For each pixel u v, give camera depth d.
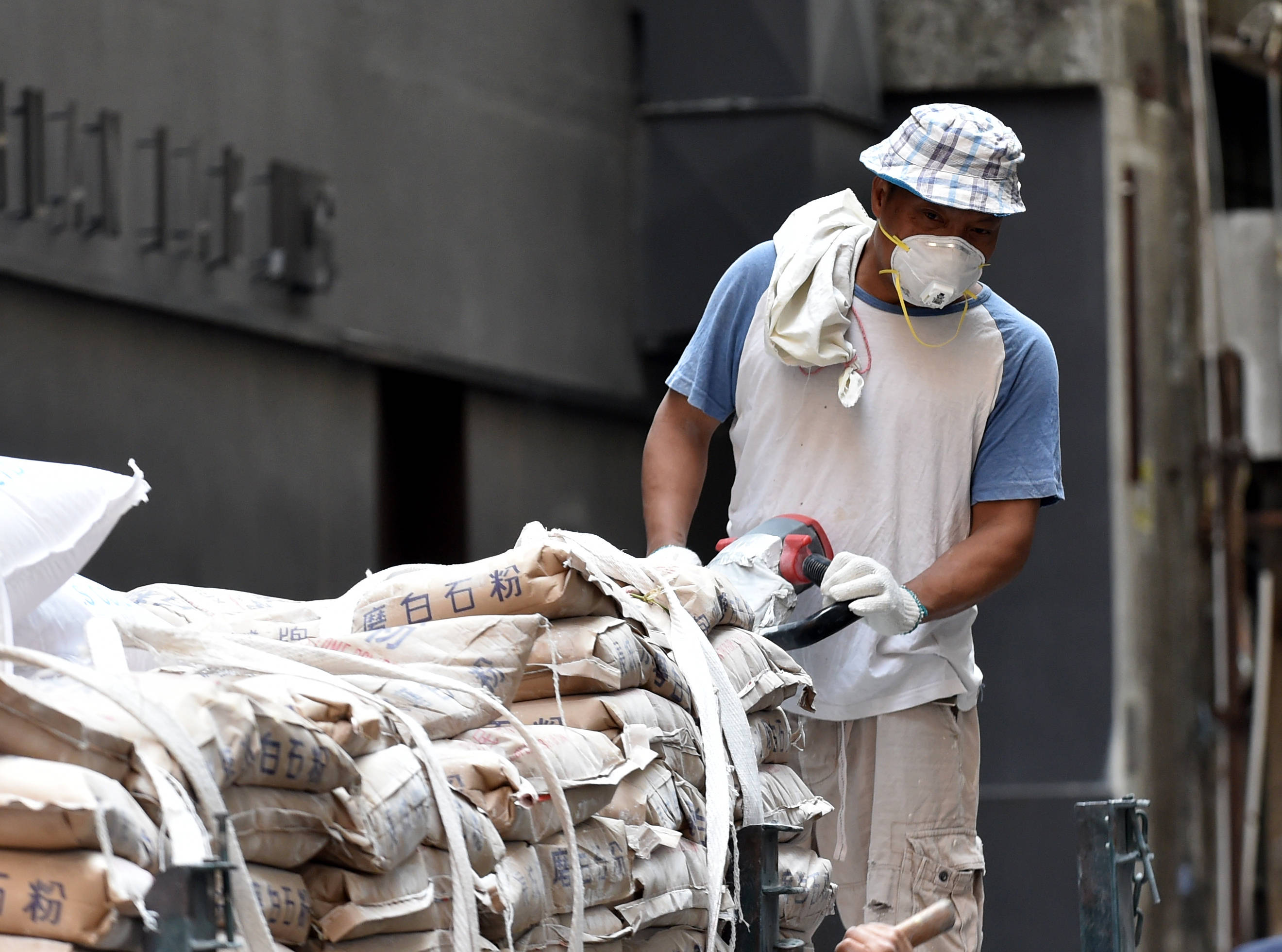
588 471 31.66
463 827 5.86
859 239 10.58
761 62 30.88
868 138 31.61
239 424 25.52
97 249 23.28
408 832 5.59
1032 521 10.48
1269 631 37.28
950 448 10.42
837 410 10.43
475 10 29.25
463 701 6.51
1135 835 7.99
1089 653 31.05
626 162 31.91
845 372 10.30
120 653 5.60
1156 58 33.38
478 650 6.82
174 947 4.45
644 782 7.20
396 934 5.59
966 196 9.72
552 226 30.56
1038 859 30.02
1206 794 33.88
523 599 7.20
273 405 26.14
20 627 6.86
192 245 24.64
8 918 4.50
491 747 6.42
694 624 7.88
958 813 10.55
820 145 30.59
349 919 5.34
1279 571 37.81
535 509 30.47
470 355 28.94
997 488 10.45
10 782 4.55
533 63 30.30
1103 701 30.86
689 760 7.73
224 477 25.22
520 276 29.97
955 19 31.86
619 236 31.77
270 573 25.92
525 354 30.00
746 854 7.35
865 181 31.34
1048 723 30.97
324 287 26.27
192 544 24.66
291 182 25.81
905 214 10.03
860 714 10.38
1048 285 31.77
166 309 24.19
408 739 5.93
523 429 30.33
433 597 7.23
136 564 23.72
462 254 28.88
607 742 7.00
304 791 5.34
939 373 10.36
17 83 22.22
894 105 32.19
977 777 10.89
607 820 6.87
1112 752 30.67
